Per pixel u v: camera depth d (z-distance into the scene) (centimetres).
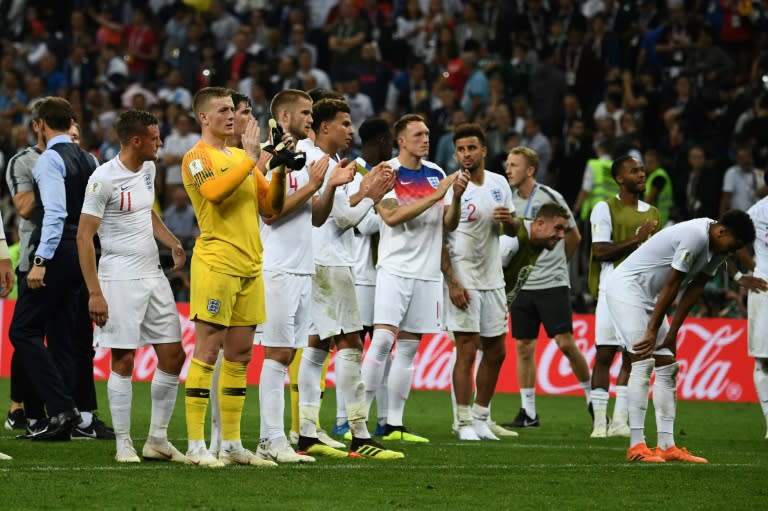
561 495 2056
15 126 6144
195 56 6781
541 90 5828
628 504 1977
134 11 7331
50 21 7512
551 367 4709
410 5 6856
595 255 3272
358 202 2494
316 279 2533
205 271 2230
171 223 5578
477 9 6538
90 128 6331
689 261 2459
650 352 2531
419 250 2852
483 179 3091
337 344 2580
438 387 4734
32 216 2847
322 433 2759
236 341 2292
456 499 1984
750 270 3353
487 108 5922
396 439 2995
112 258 2323
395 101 6241
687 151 5334
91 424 2852
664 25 6056
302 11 7138
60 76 6950
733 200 5084
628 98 5681
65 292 2734
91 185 2305
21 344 2720
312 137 2564
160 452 2356
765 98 5422
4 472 2170
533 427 3547
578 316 4672
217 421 2456
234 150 2308
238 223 2244
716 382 4612
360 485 2108
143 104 6241
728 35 6147
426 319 2880
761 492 2141
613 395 4578
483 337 3114
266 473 2209
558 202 3516
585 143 5397
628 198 3300
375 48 6300
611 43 6034
